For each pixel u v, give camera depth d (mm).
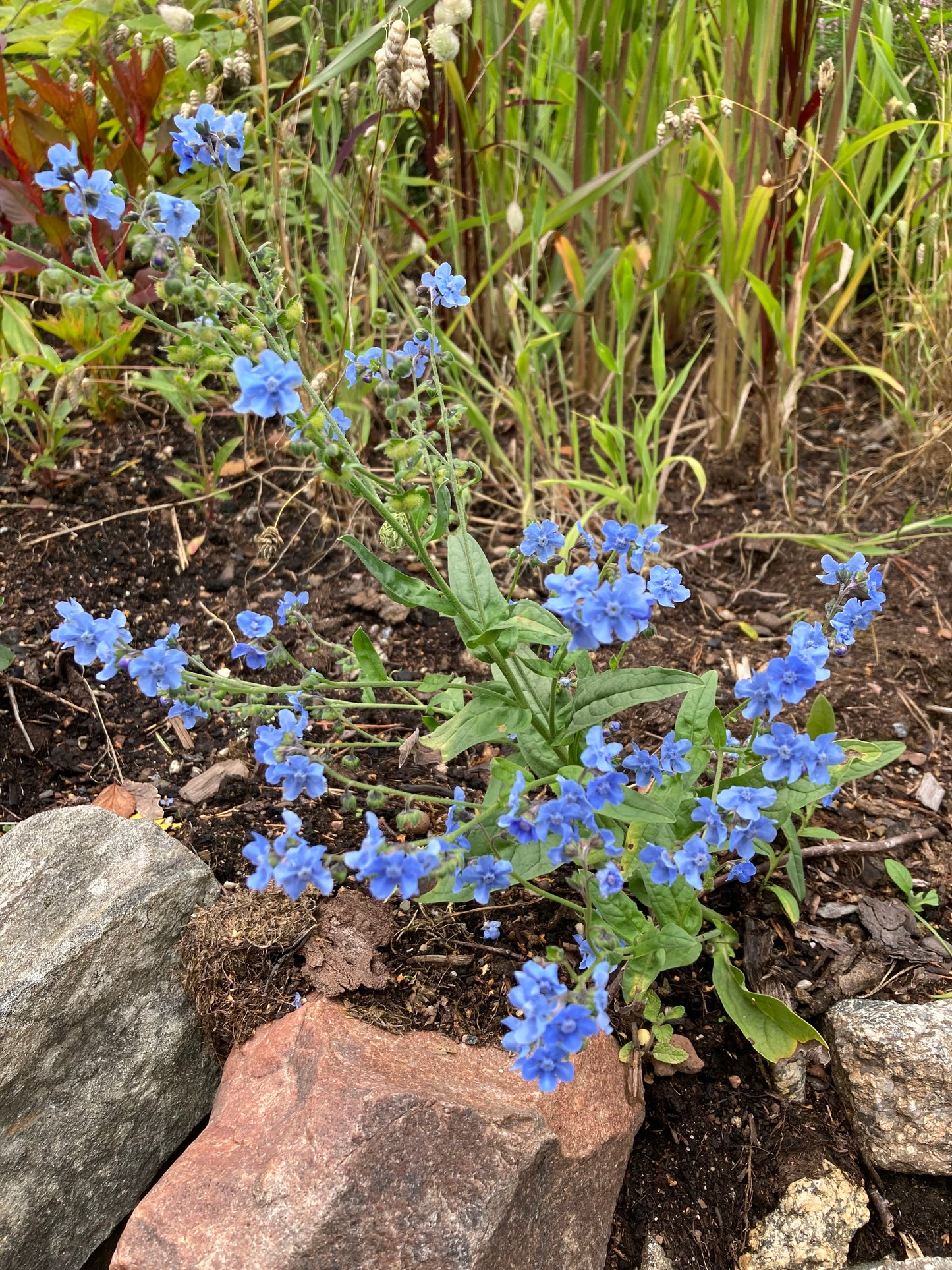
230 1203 203
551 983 179
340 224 441
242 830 297
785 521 421
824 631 282
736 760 283
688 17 425
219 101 429
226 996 253
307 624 262
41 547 384
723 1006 245
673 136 373
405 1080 221
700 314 511
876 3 440
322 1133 208
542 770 249
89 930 249
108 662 218
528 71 411
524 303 411
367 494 218
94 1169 242
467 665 354
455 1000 251
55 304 473
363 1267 197
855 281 418
